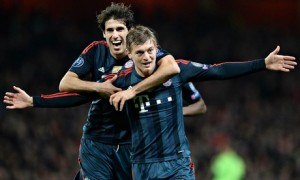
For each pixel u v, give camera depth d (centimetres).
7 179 3900
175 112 1459
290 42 5825
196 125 4569
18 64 4984
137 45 1409
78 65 1580
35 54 5097
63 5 5794
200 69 1455
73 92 1550
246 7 6256
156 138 1448
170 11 5981
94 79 1602
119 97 1413
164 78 1413
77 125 4350
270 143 4472
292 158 4378
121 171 1644
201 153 4200
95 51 1593
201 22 5838
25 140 4175
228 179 3762
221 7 6178
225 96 5109
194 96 1652
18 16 5294
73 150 4112
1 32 5216
